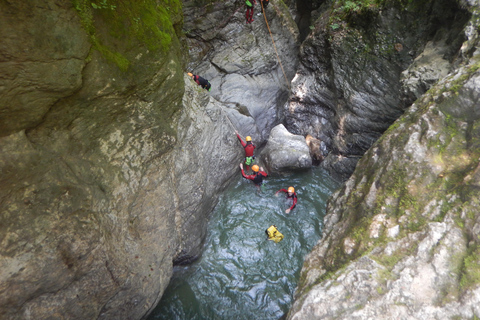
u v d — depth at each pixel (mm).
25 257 3342
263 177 9578
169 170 5562
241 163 9211
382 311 3469
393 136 5680
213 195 7961
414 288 3533
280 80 11164
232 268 7254
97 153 4098
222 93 9977
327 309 3740
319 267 4863
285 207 8742
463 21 6594
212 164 7691
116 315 4895
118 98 3920
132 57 3803
